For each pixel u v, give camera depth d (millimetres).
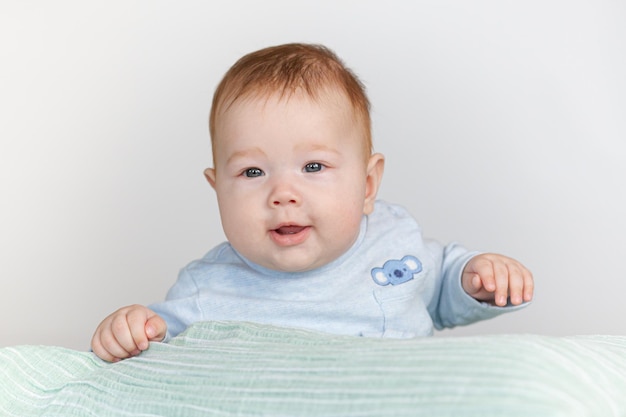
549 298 2727
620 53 2697
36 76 2773
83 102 2773
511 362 1057
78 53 2777
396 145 2775
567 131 2717
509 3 2732
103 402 1432
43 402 1527
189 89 2783
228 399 1234
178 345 1571
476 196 2754
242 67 1760
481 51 2744
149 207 2775
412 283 1813
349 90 1749
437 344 1142
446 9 2750
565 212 2721
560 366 1076
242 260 1828
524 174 2736
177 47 2781
